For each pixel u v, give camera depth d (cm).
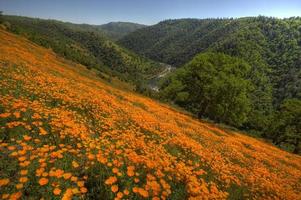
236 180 1148
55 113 1161
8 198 552
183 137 1695
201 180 965
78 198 634
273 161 2289
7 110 984
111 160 850
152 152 1070
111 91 3422
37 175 620
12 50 3431
